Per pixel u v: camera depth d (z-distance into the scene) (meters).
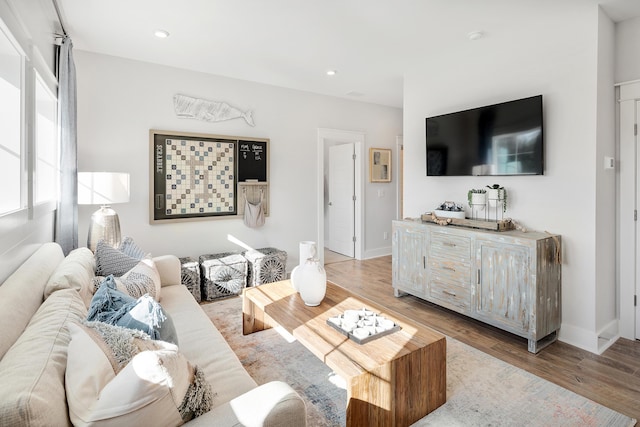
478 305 2.92
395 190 5.96
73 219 2.84
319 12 2.66
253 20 2.79
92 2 2.51
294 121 4.74
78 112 3.39
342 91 4.85
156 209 3.79
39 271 1.63
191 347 1.78
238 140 4.27
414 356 1.75
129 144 3.64
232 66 3.84
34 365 0.95
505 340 2.77
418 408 1.80
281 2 2.52
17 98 1.92
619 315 2.87
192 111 3.96
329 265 5.25
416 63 3.79
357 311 2.13
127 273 2.16
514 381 2.18
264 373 2.29
